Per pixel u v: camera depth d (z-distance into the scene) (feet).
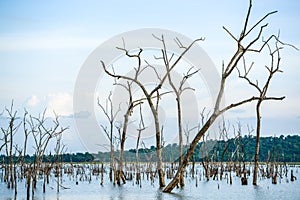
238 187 98.07
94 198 78.48
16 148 102.53
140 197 78.74
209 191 88.63
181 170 80.89
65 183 110.52
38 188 97.04
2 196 81.25
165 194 82.38
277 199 77.71
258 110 98.63
